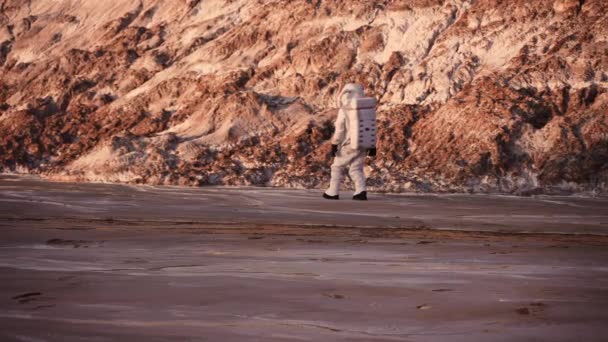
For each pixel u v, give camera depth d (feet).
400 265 31.50
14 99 175.73
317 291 24.31
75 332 17.93
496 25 130.31
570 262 33.14
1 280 25.76
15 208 66.13
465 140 109.81
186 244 39.86
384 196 90.12
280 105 132.98
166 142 123.85
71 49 177.78
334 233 47.83
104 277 26.66
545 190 99.60
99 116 150.92
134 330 18.29
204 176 112.98
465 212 69.46
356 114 82.58
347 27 146.61
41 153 145.48
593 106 109.91
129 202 75.77
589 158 101.86
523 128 108.06
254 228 51.13
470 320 20.39
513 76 118.01
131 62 167.63
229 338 17.72
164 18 184.03
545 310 21.63
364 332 18.81
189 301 22.50
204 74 148.77
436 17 140.15
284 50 146.00
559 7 128.26
